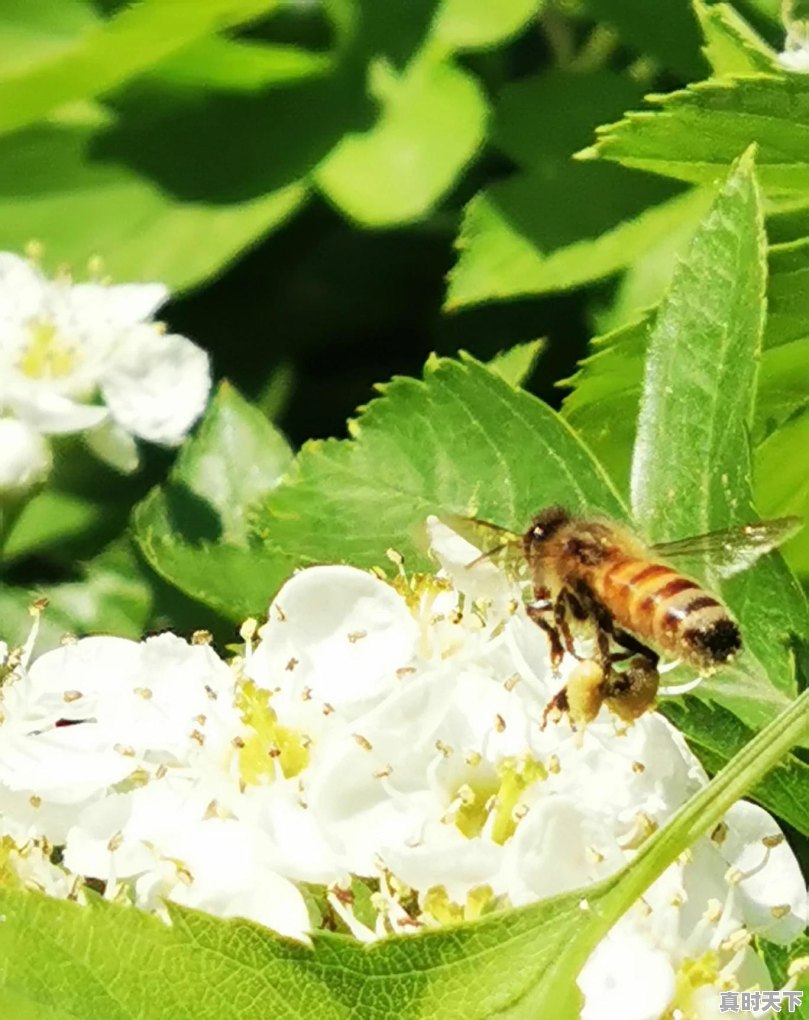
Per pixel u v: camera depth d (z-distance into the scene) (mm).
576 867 127
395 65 185
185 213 188
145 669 142
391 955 117
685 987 129
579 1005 117
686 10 191
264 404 206
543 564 145
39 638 184
